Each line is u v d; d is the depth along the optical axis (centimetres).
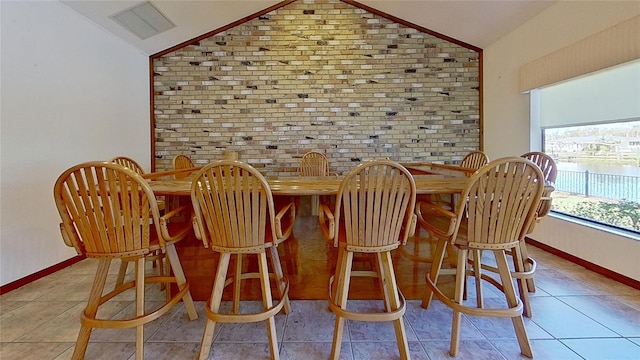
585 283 243
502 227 158
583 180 291
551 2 310
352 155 463
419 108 460
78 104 318
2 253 239
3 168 243
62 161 297
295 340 178
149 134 450
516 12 344
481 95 453
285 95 459
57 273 279
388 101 460
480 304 191
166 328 190
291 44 456
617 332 180
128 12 344
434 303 219
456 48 455
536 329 184
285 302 201
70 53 309
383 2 421
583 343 171
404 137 462
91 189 148
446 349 169
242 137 461
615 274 247
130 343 176
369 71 458
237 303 193
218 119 459
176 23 398
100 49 352
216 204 153
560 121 318
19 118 255
